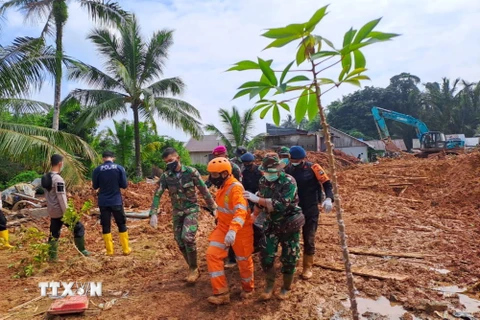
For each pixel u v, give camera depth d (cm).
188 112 2064
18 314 413
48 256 570
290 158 483
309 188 479
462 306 404
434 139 2933
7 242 680
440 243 637
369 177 1580
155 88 1981
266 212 414
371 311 400
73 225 575
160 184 502
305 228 485
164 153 483
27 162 1061
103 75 1838
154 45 1892
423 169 1588
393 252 594
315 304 416
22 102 1221
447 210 945
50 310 400
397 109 5691
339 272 513
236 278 494
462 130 5131
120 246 694
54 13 1336
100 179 610
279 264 540
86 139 2195
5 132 1012
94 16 1463
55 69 1101
